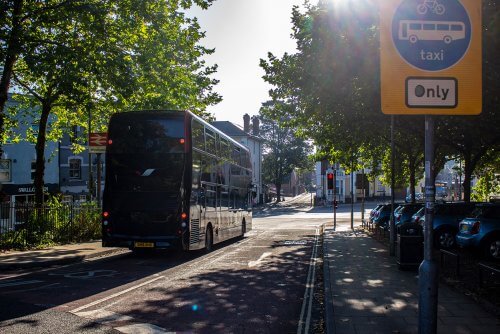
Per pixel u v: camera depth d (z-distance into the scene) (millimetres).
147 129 14445
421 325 4199
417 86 4184
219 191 18172
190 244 14359
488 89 11461
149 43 18703
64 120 25422
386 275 10922
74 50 15281
